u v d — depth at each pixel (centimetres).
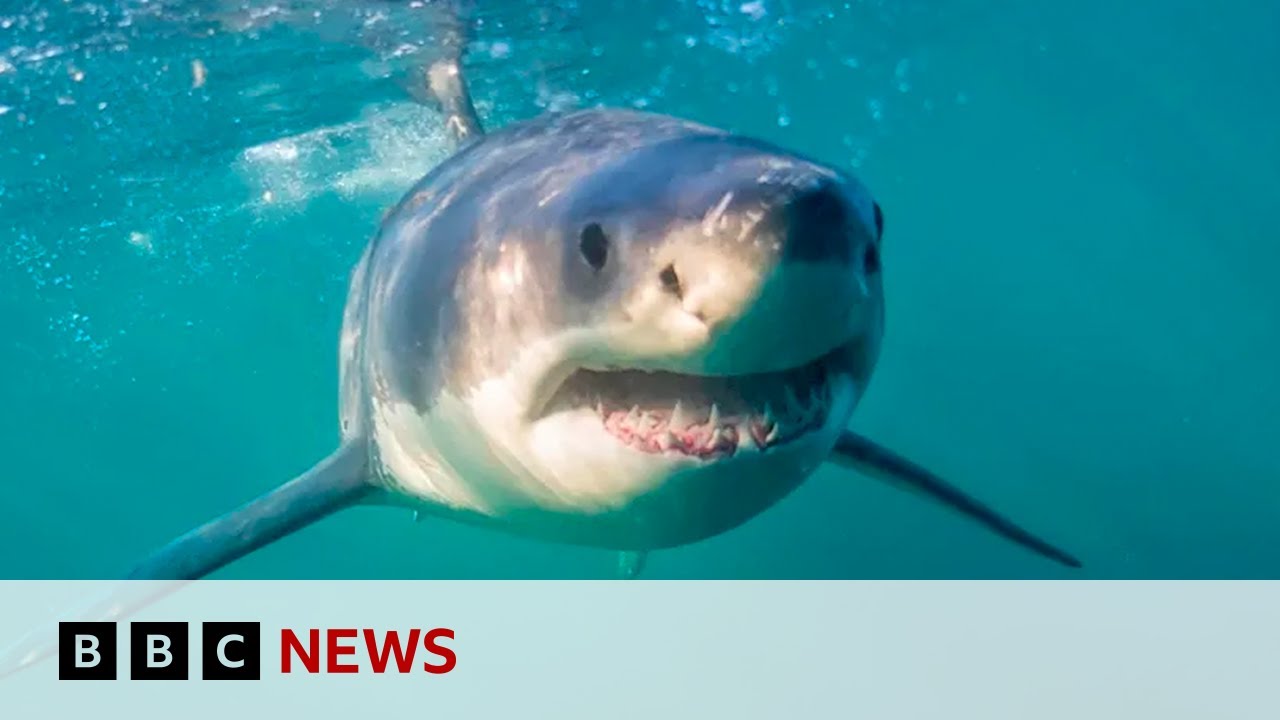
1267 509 1588
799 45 1126
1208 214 2900
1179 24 1530
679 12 924
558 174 258
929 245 3089
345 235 1582
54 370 2377
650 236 193
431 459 319
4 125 933
